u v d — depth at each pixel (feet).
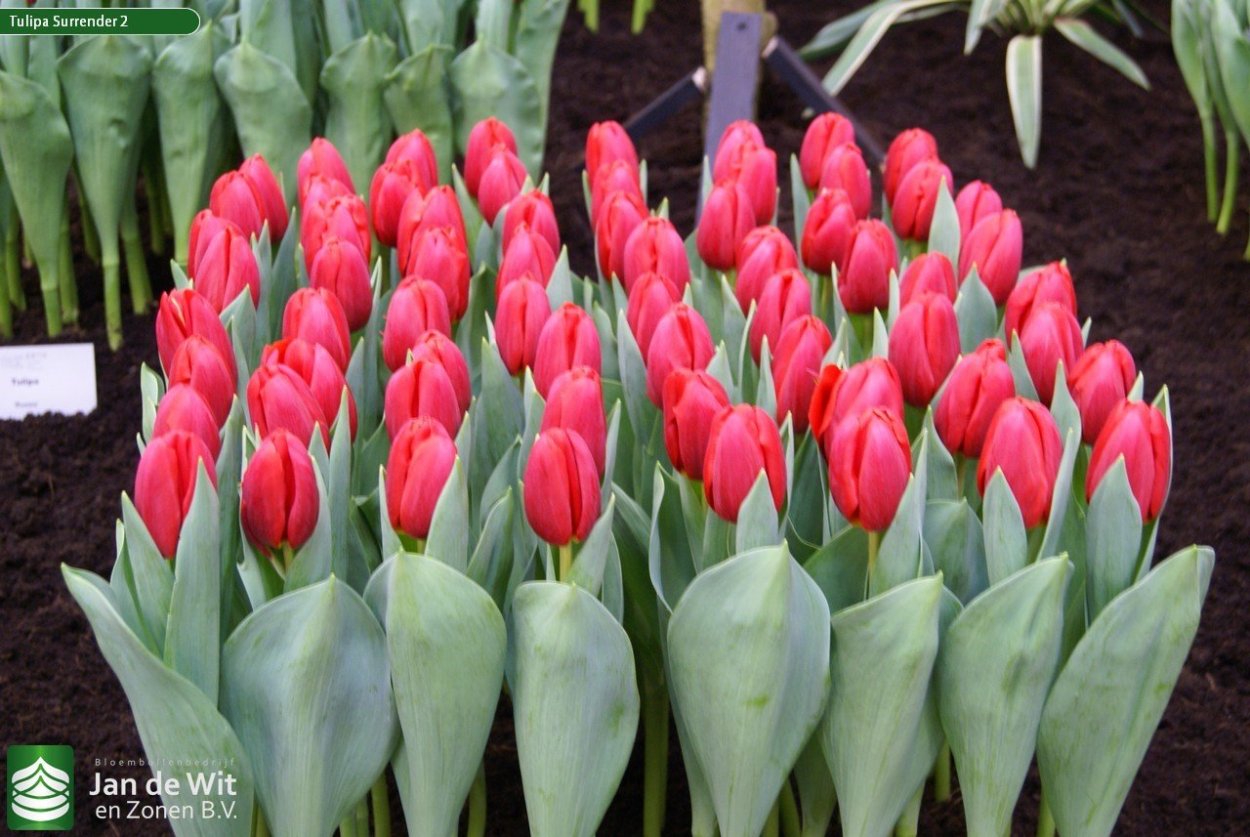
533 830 4.79
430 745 4.72
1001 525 4.73
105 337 7.81
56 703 6.08
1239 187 9.39
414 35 7.28
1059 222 9.01
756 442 4.63
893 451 4.60
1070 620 4.91
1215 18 7.87
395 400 4.88
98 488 6.84
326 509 4.73
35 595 6.44
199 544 4.59
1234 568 6.59
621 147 6.04
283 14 7.09
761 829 4.94
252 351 5.42
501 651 4.69
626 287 5.51
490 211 5.88
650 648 5.15
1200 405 7.48
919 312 5.01
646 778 5.32
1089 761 4.76
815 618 4.65
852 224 5.55
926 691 4.71
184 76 7.03
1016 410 4.70
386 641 4.70
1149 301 8.32
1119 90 10.55
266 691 4.64
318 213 5.55
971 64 10.78
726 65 8.07
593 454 4.76
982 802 4.78
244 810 4.75
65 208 7.70
